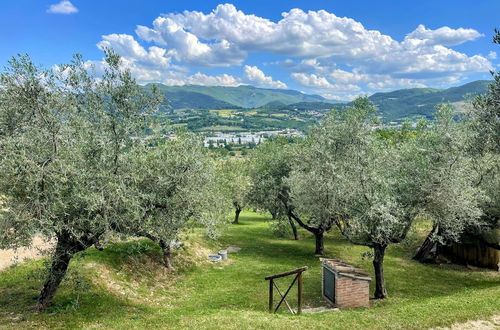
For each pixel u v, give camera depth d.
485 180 27.69
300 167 31.84
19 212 12.57
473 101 21.53
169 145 16.84
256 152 41.91
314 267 30.56
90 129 14.37
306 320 15.23
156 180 15.76
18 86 13.57
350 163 25.02
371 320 15.28
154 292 22.95
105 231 13.99
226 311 17.08
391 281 26.98
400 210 21.25
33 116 14.64
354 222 22.00
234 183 51.62
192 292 23.73
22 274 20.28
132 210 14.27
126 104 14.83
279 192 36.09
